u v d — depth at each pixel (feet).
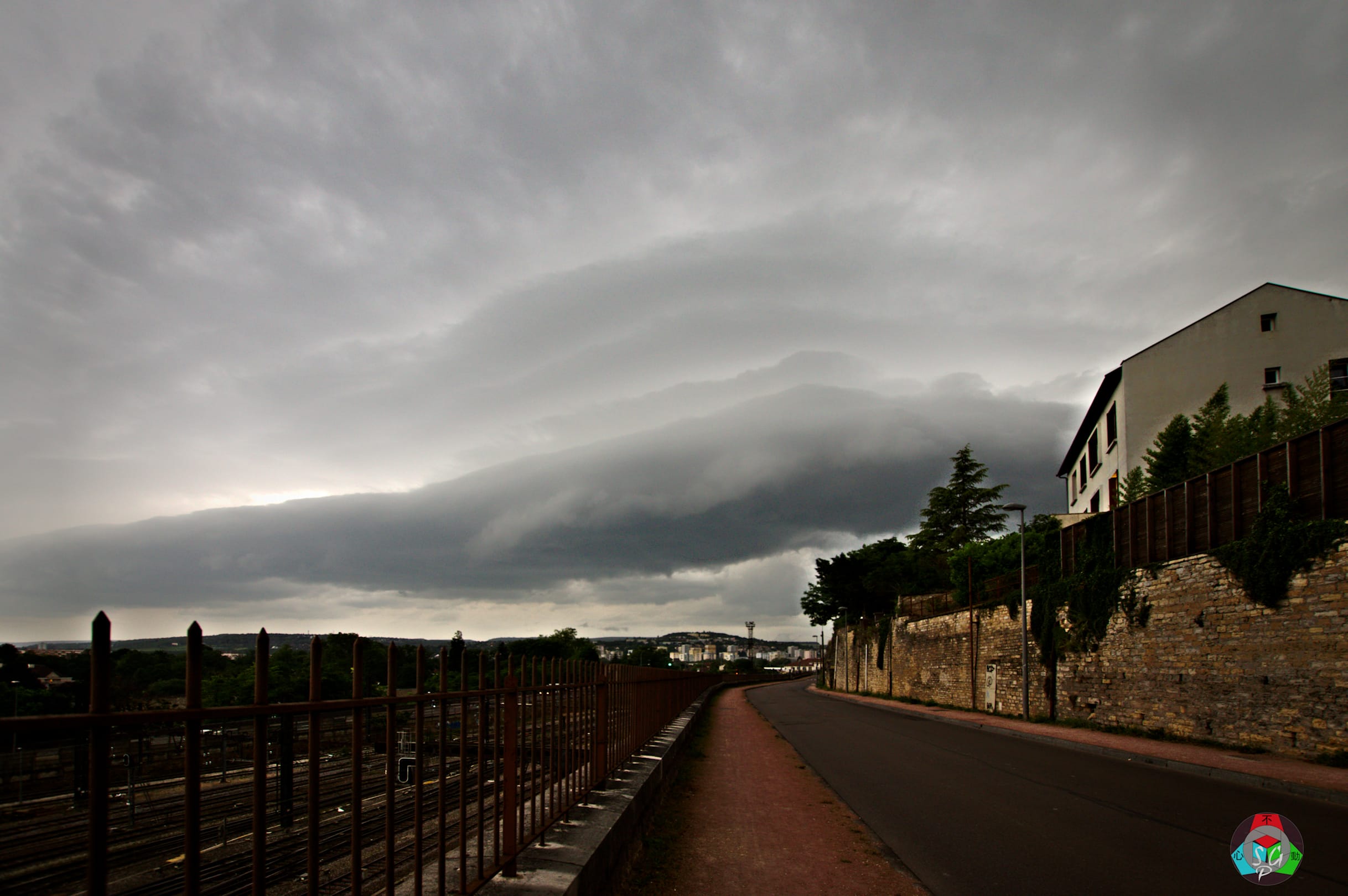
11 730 6.02
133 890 12.75
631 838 23.61
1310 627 49.37
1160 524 67.77
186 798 7.65
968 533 220.43
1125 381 107.04
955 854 25.76
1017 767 49.32
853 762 52.31
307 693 14.07
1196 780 42.91
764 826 30.66
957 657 124.98
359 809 10.16
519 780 17.97
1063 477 170.71
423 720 12.03
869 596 205.87
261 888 8.38
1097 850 26.23
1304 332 102.73
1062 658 84.33
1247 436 80.94
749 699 171.83
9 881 7.36
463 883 13.30
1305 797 37.11
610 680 28.45
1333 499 49.08
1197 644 60.64
